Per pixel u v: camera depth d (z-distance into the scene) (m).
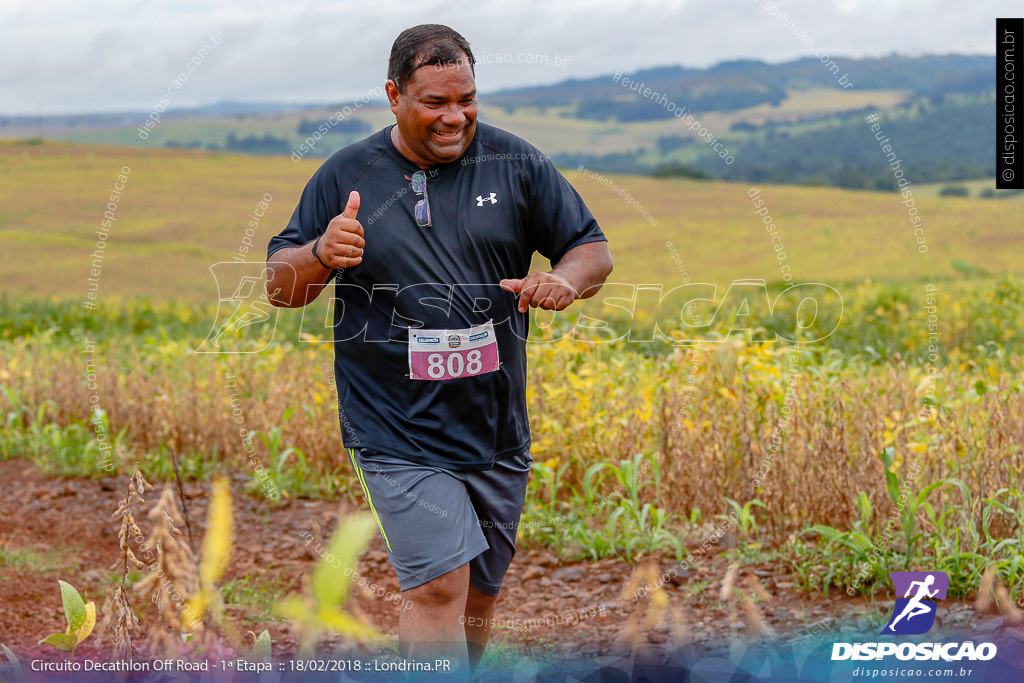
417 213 6.58
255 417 15.34
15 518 12.80
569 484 12.91
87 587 9.77
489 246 6.66
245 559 11.17
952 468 9.97
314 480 14.43
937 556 8.83
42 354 19.98
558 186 6.95
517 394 6.94
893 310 25.58
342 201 6.75
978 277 35.53
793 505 10.88
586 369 13.60
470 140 6.74
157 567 3.03
